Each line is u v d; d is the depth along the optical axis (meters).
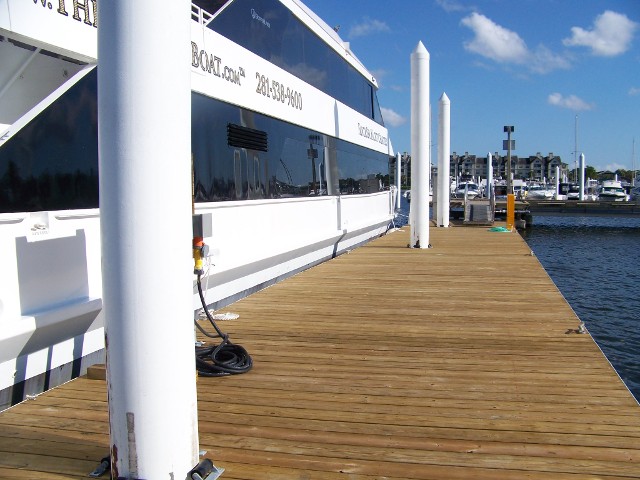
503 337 5.20
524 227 32.41
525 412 3.47
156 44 2.33
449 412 3.49
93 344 4.78
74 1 4.35
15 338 3.81
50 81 4.53
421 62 11.71
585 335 5.23
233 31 7.05
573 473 2.72
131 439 2.43
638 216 34.78
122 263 2.37
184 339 2.49
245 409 3.56
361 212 13.46
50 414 3.46
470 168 127.81
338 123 11.46
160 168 2.37
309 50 9.92
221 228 6.69
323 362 4.52
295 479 2.70
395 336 5.28
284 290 7.61
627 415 3.40
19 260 3.98
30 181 4.14
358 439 3.12
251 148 7.49
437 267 9.61
